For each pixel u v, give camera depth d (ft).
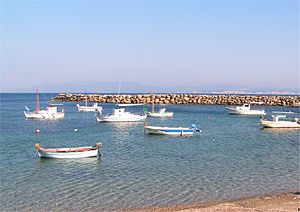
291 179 89.86
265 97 435.94
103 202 72.69
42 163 108.99
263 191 79.56
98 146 119.44
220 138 164.86
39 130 197.06
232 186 83.46
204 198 74.69
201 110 356.59
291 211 64.34
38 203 72.43
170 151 129.70
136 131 191.31
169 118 271.08
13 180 90.02
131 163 108.37
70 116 291.38
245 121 247.50
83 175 94.48
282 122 206.08
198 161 111.45
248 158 116.78
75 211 67.92
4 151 128.98
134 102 459.73
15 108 410.31
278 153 126.62
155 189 81.10
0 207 70.28
